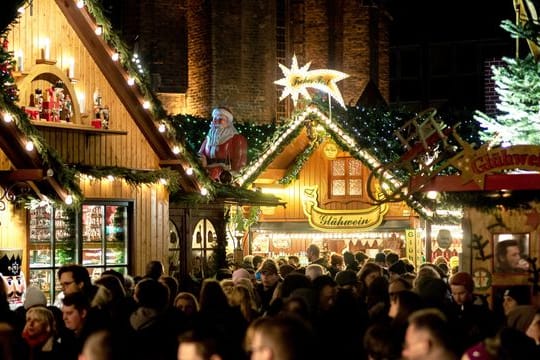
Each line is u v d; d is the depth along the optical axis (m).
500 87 22.98
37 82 21.77
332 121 33.03
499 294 18.56
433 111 19.03
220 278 22.41
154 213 24.38
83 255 22.75
